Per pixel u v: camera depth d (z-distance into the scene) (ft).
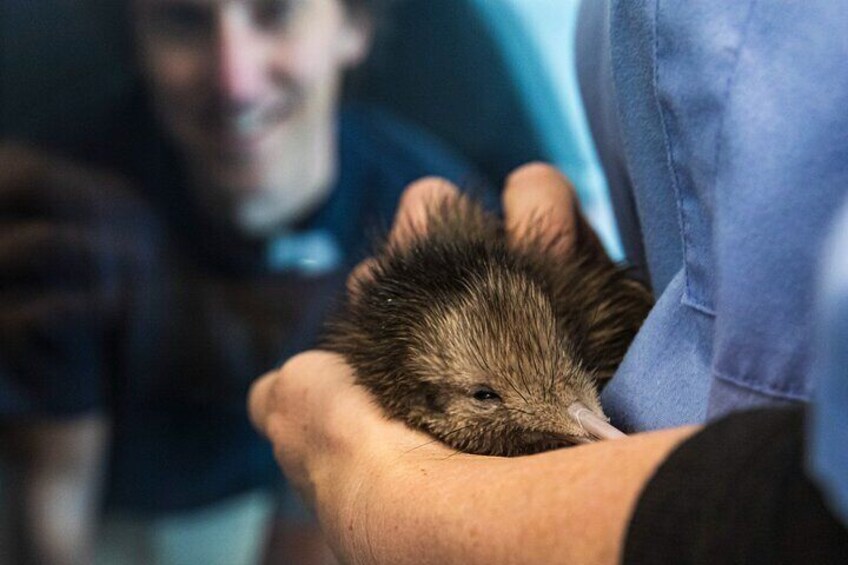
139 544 2.01
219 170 1.91
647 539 0.68
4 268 1.92
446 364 1.18
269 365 1.92
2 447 1.96
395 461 0.94
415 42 1.92
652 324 0.95
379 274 1.27
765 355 0.78
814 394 0.56
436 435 1.18
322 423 1.06
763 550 0.62
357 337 1.22
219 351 1.93
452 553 0.82
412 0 1.92
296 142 1.91
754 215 0.79
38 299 1.92
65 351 1.93
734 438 0.67
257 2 1.88
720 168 0.83
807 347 0.76
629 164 0.99
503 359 1.17
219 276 1.92
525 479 0.80
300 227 1.91
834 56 0.80
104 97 1.92
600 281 1.22
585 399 1.15
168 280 1.92
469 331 1.18
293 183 1.90
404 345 1.19
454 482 0.85
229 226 1.91
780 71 0.81
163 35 1.89
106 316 1.94
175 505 2.00
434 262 1.24
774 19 0.82
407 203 1.35
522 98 1.94
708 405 0.82
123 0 1.89
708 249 0.88
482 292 1.20
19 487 1.98
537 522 0.77
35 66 1.90
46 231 1.92
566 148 1.91
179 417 1.97
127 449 1.98
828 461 0.51
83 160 1.93
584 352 1.18
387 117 1.94
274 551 2.01
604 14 1.06
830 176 0.78
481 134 1.95
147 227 1.92
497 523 0.79
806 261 0.77
